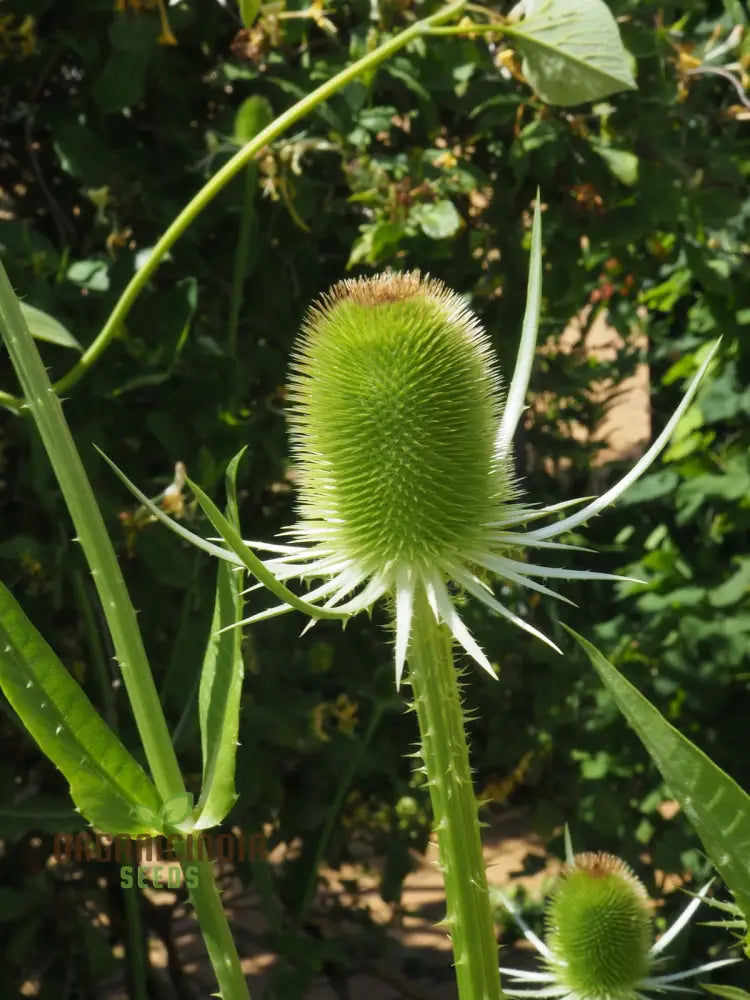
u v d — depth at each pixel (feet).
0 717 1.61
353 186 1.62
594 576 0.87
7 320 0.85
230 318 1.62
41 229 1.77
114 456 1.58
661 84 1.71
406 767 1.84
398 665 0.84
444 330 1.00
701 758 0.67
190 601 1.59
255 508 1.75
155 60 1.60
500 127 1.78
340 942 1.92
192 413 1.58
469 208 1.81
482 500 0.95
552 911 1.29
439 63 1.63
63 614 1.66
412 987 2.03
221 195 1.60
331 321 1.02
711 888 1.96
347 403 0.97
